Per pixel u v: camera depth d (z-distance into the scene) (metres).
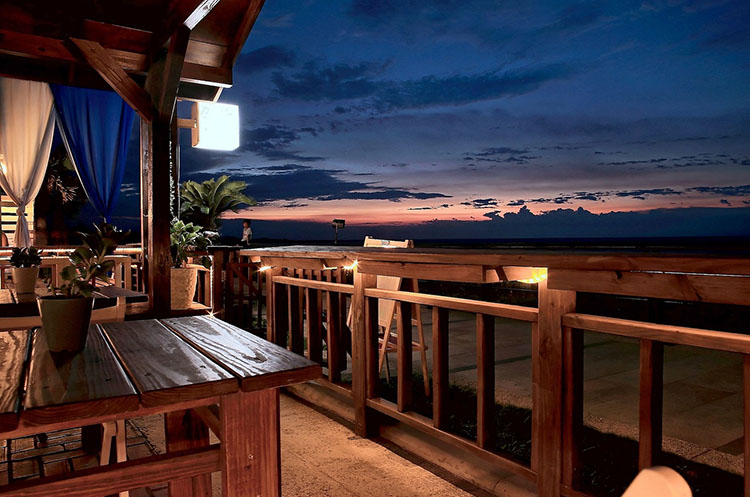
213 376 1.32
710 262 1.46
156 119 4.11
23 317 2.45
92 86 5.39
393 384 4.22
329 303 3.71
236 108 6.74
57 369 1.39
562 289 1.94
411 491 2.49
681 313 6.87
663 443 2.97
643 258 1.63
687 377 4.54
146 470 1.27
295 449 3.03
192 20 3.53
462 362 5.14
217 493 2.43
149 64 4.46
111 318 2.50
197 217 18.47
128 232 1.67
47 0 3.74
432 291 11.69
